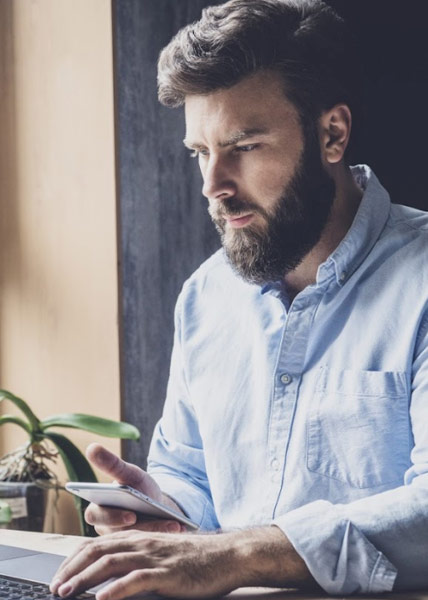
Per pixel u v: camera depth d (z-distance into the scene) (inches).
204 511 66.4
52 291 110.2
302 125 60.0
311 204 60.8
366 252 61.5
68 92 108.8
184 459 69.6
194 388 67.7
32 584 47.3
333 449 58.9
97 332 106.0
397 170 94.6
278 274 61.9
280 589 46.9
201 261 104.0
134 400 104.7
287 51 58.9
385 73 95.0
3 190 115.0
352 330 60.3
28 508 99.1
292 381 61.6
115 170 104.4
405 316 58.7
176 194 105.4
